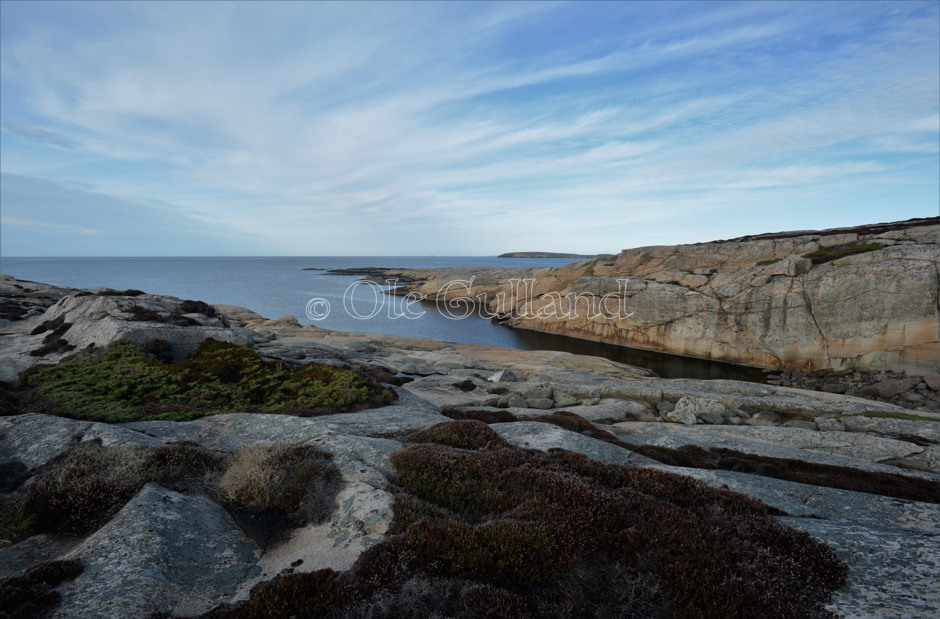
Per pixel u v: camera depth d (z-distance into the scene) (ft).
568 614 19.07
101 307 96.73
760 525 26.07
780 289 159.84
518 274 359.05
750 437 71.15
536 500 27.91
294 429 45.39
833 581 21.22
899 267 135.23
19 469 32.71
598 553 22.97
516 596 19.42
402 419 56.90
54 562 20.63
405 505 27.73
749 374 156.04
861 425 77.77
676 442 61.21
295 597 19.60
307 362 96.43
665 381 115.75
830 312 147.95
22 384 64.59
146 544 22.59
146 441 38.42
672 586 20.47
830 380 139.33
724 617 18.54
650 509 27.30
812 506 35.22
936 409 111.86
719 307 176.76
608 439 61.36
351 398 67.46
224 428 47.24
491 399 90.89
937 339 127.85
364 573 21.20
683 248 224.33
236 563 23.43
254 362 78.74
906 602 19.58
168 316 98.89
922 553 23.71
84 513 26.12
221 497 29.89
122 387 61.21
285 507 28.32
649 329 200.03
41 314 122.42
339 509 27.91
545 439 49.75
